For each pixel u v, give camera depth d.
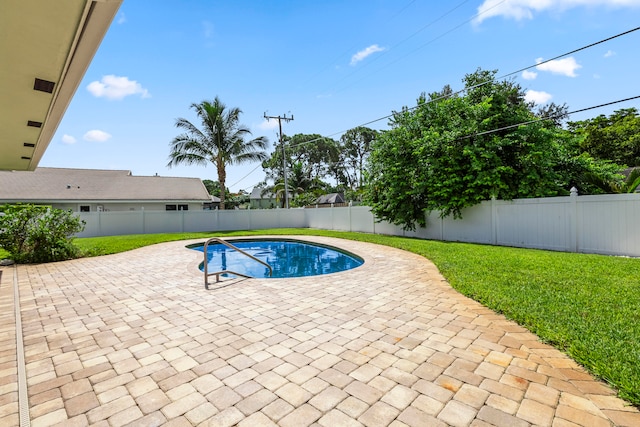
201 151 20.91
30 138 6.46
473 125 11.27
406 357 2.80
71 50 3.18
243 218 20.62
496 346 2.99
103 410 2.13
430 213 13.26
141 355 2.96
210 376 2.55
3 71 3.63
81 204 19.41
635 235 7.34
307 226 22.06
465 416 2.00
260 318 3.91
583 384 2.33
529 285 4.80
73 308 4.45
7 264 8.36
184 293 5.20
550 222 9.05
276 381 2.45
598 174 10.88
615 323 3.25
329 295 4.91
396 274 6.40
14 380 2.54
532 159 10.73
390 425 1.93
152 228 18.22
